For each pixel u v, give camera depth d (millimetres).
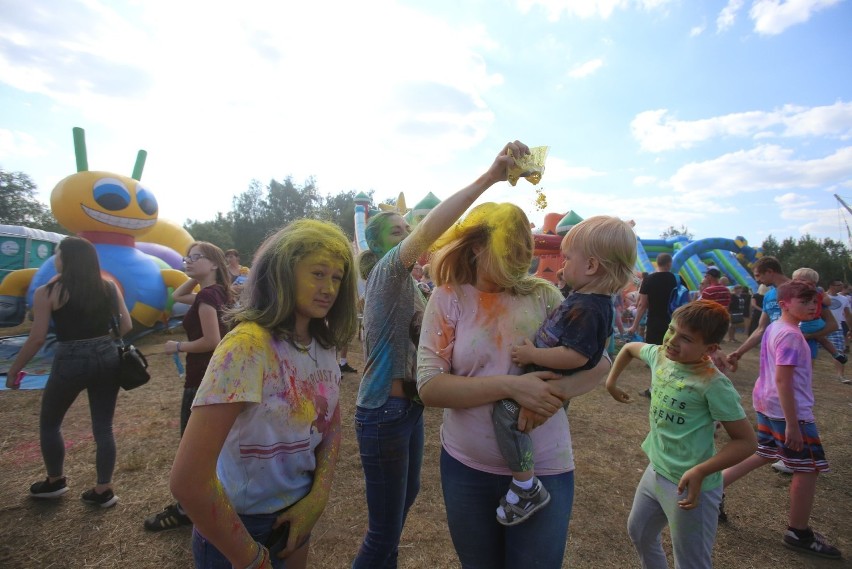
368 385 2000
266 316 1374
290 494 1469
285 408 1389
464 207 1637
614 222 1571
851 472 4176
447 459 1740
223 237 46344
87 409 5098
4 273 11344
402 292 2012
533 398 1483
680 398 2125
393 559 2141
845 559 2900
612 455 4363
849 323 8344
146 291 8883
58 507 3148
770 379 3137
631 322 12469
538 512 1564
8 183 41688
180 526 2957
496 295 1693
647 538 2275
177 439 4316
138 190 9227
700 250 15844
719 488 2086
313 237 1426
